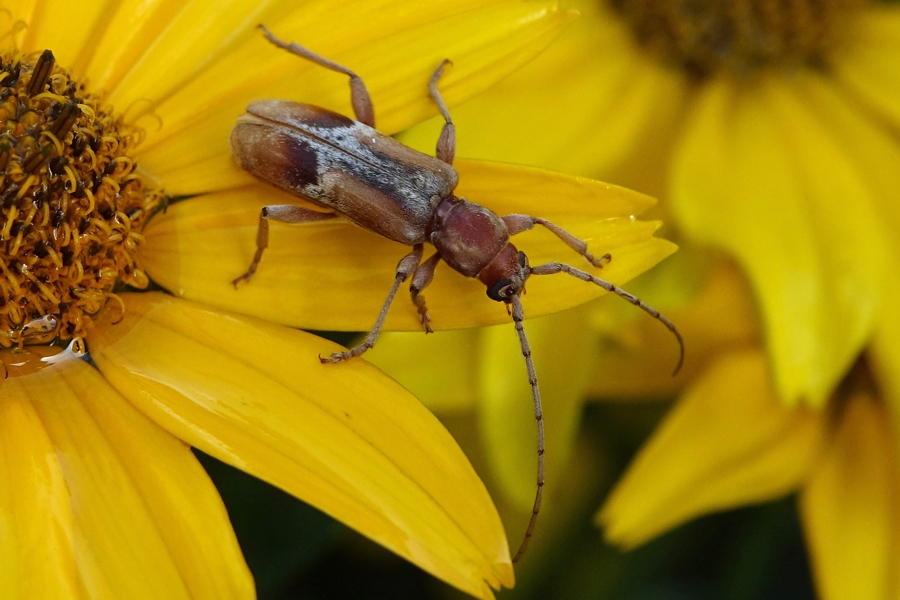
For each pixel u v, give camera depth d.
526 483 0.14
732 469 0.15
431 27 0.13
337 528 0.14
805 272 0.14
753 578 0.15
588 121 0.15
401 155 0.13
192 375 0.12
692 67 0.15
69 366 0.13
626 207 0.13
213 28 0.13
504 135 0.14
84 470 0.12
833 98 0.15
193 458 0.12
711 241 0.14
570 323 0.14
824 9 0.15
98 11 0.13
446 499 0.12
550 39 0.13
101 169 0.13
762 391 0.15
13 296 0.13
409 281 0.13
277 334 0.13
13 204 0.12
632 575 0.15
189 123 0.13
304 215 0.13
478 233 0.13
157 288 0.13
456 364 0.14
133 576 0.12
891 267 0.14
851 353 0.14
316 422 0.12
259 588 0.14
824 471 0.15
